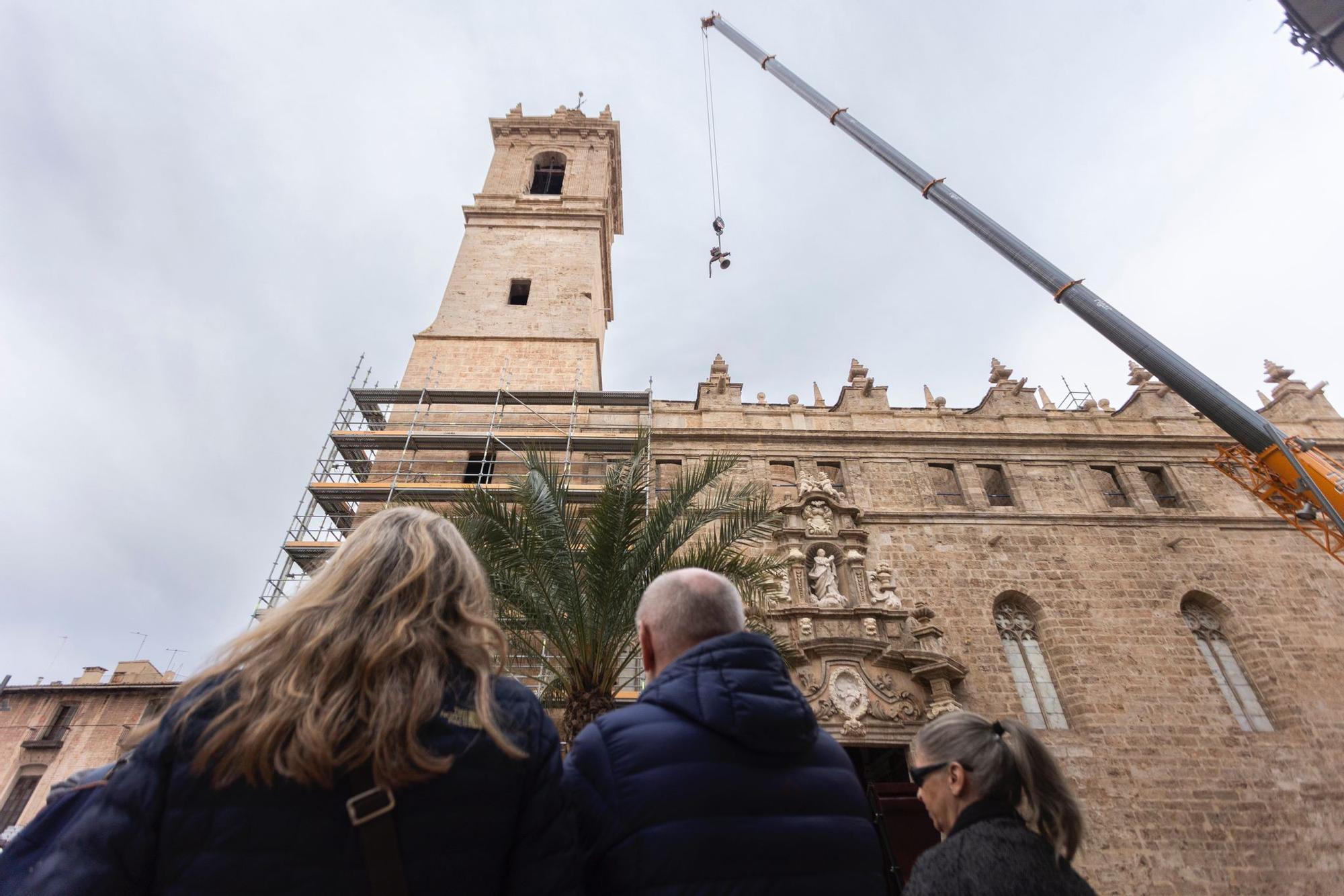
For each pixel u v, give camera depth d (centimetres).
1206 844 1898
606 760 272
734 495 1755
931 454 2670
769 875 251
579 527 1511
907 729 1866
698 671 289
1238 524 2531
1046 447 2728
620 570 1388
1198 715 2111
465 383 2939
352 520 2466
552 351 3061
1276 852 1892
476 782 206
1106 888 1828
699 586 333
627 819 255
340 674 206
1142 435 2750
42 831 207
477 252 3572
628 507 1420
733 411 2770
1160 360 1741
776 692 286
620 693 1886
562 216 3753
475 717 217
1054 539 2458
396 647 210
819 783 284
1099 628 2266
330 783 187
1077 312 1881
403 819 192
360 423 2666
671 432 2631
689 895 240
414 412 2758
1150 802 1955
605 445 2602
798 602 2092
